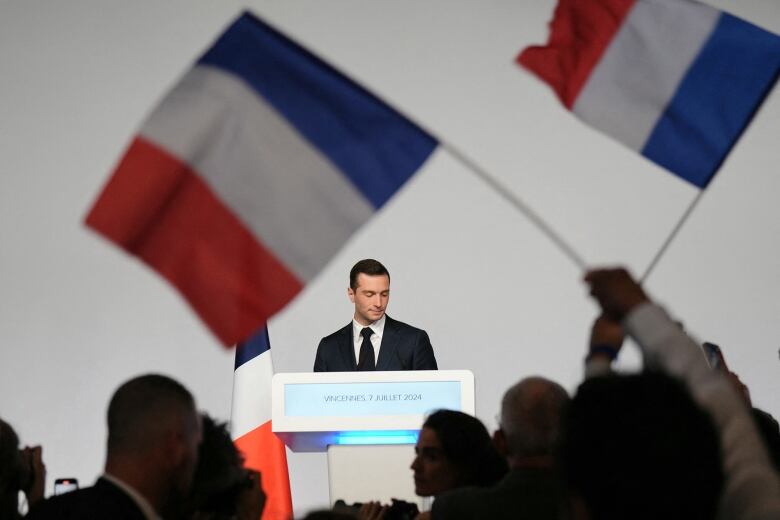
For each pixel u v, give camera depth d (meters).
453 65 25.16
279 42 10.29
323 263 10.17
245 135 10.19
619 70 10.83
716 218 24.77
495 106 25.02
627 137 10.88
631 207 24.75
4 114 24.92
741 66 10.77
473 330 24.44
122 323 24.50
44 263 24.61
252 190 10.16
